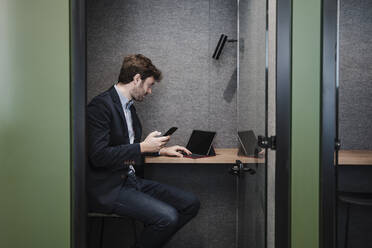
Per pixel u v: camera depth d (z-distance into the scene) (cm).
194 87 216
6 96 112
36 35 111
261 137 120
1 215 114
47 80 112
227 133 219
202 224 224
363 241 157
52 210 114
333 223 117
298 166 118
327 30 114
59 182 114
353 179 159
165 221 155
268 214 137
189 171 222
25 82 112
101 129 154
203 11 214
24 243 115
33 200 114
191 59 215
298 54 116
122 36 211
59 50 112
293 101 117
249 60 146
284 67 116
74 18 112
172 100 216
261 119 121
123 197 158
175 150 193
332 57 115
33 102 112
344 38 185
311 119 117
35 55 112
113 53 211
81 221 115
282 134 117
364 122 185
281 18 116
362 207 157
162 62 214
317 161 118
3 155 113
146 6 212
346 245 158
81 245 116
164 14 212
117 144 164
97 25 209
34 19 111
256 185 134
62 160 114
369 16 184
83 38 113
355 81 186
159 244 160
